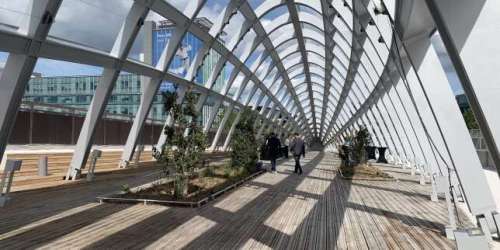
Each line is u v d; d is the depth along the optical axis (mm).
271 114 46938
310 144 93688
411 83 11117
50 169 14711
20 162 9453
